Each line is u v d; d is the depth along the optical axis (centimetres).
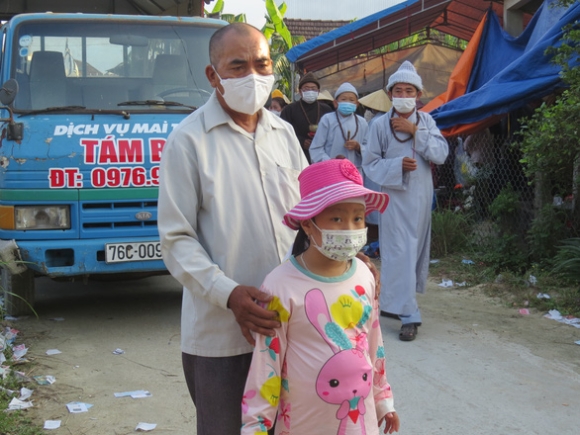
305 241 231
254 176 234
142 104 558
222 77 229
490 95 736
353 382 215
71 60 570
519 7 939
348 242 212
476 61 966
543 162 604
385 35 1256
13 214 499
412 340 514
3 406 379
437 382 432
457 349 494
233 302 214
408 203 512
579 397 408
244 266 231
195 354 234
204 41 602
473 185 879
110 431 360
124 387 420
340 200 207
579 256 620
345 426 216
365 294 226
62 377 435
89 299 633
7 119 502
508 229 763
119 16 597
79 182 503
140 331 534
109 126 523
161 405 395
